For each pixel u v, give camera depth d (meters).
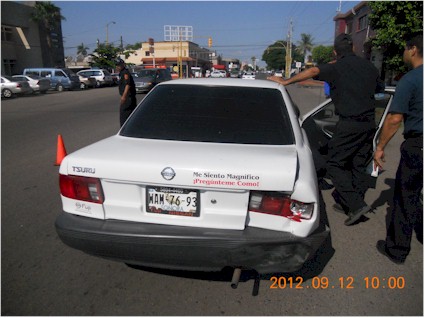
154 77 19.88
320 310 2.38
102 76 31.42
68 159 2.37
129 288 2.58
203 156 2.30
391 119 2.74
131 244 2.21
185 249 2.17
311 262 2.96
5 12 35.22
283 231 2.18
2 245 3.17
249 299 2.48
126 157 2.30
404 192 2.82
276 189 2.13
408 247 2.90
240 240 2.12
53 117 11.59
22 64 38.31
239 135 2.64
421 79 2.61
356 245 3.26
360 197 3.51
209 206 2.21
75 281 2.66
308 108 14.08
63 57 49.56
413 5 9.15
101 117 11.67
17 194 4.43
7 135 8.41
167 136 2.68
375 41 10.41
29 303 2.40
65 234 2.30
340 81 3.34
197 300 2.46
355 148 3.44
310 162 2.41
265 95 2.96
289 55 61.69
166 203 2.26
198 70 54.22
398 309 2.39
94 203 2.33
